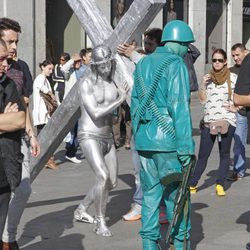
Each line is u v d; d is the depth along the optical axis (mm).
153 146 5914
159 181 6066
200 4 25297
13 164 5133
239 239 7180
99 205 7316
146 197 6113
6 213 5184
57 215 8180
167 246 6922
